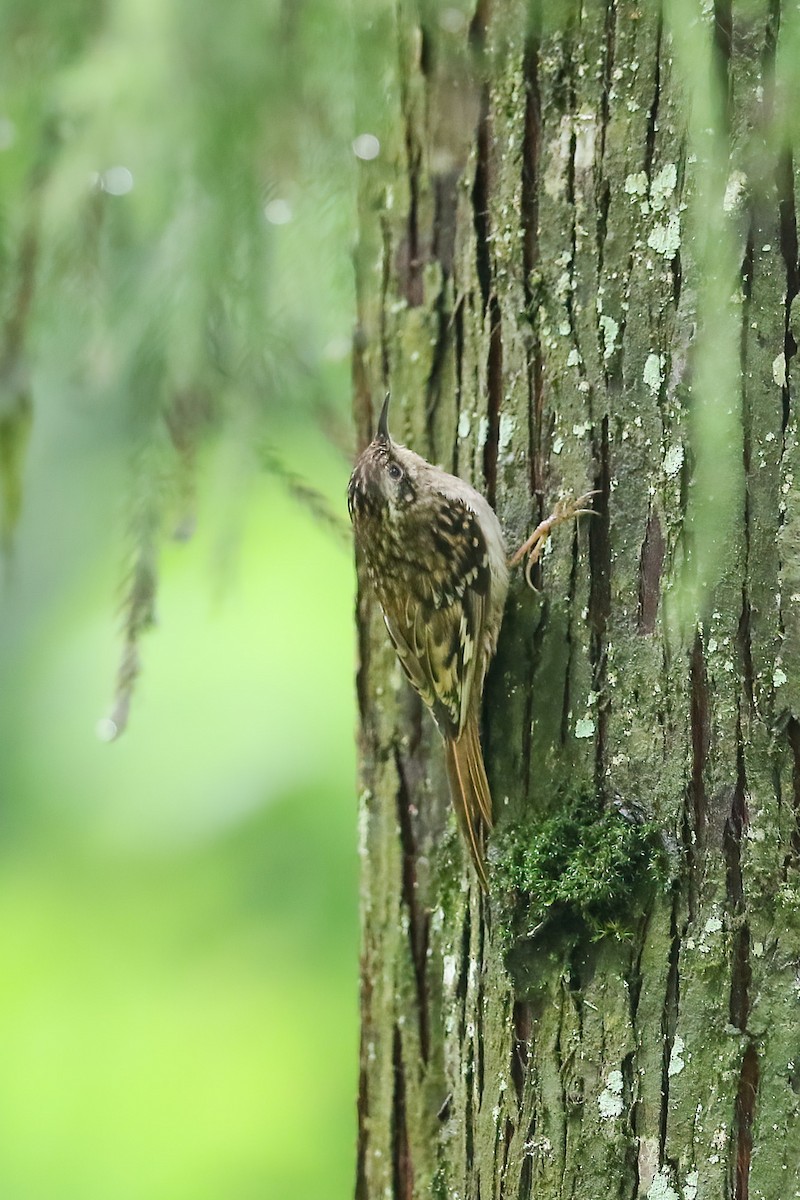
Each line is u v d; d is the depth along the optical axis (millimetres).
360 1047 5926
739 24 4820
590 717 5090
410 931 5723
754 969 4656
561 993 4973
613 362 5117
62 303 6246
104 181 5891
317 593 9133
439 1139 5547
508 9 5359
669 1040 4758
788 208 4770
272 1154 8391
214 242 5883
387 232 5875
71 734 9453
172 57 5492
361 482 5828
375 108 5496
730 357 4816
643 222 5051
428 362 5754
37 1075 8648
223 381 6094
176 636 9055
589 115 5188
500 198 5445
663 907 4801
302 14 5391
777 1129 4582
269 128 5594
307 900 8742
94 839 9094
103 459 9867
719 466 4824
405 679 5891
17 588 9781
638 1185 4773
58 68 5945
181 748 8961
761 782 4711
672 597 4906
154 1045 8656
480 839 5270
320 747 8875
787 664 4711
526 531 5359
